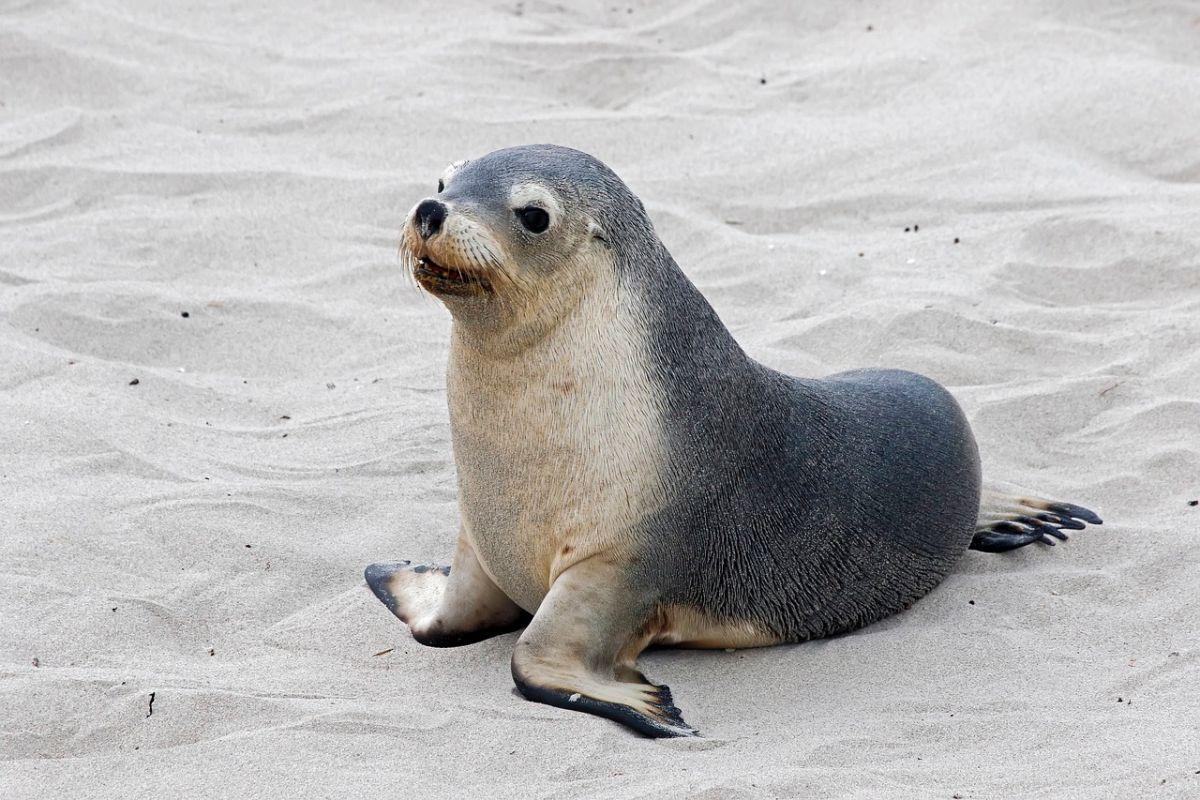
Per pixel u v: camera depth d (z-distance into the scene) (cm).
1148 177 3550
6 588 1878
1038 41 4272
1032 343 2762
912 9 4675
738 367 1844
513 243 1673
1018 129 3738
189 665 1770
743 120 3916
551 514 1755
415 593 1944
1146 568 2016
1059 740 1556
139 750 1536
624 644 1775
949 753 1542
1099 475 2348
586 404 1725
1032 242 3173
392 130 3834
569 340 1723
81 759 1505
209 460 2320
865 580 1931
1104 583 1977
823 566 1894
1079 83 3925
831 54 4456
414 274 1672
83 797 1438
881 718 1642
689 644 1866
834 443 1930
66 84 4012
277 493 2197
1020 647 1820
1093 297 2986
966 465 2070
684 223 3312
